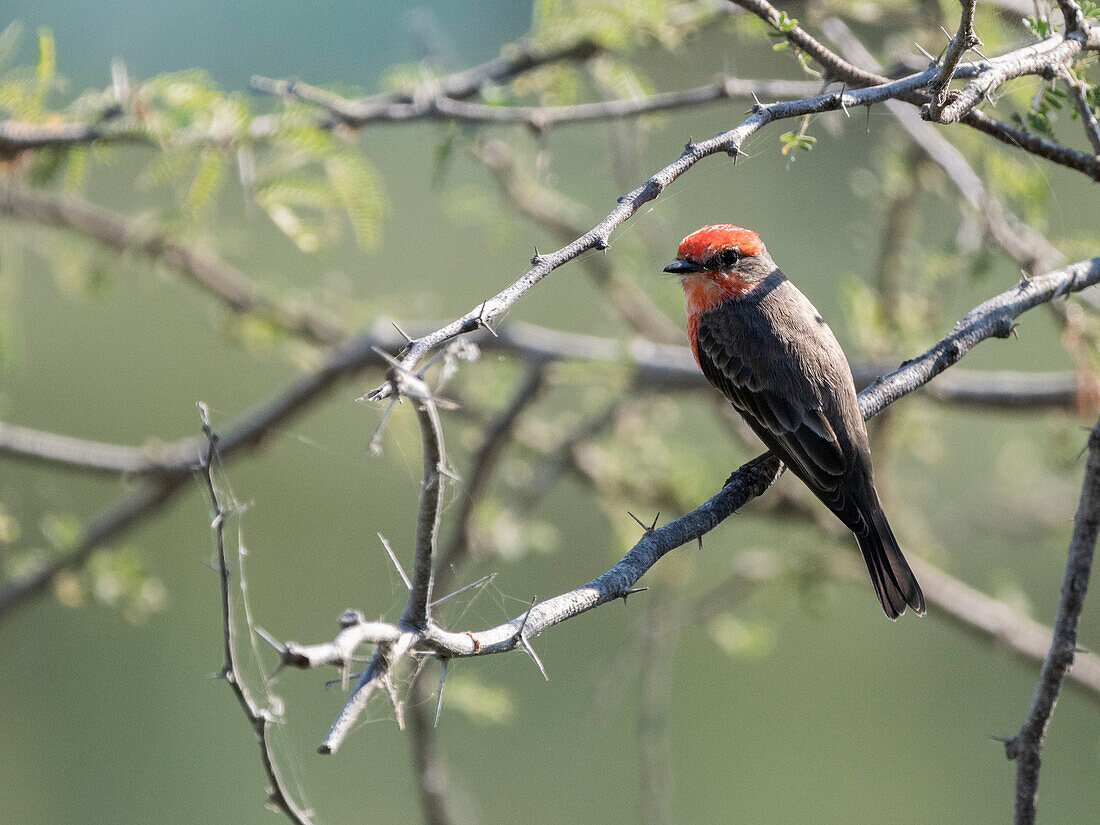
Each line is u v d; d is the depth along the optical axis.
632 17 9.13
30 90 8.50
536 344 11.27
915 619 18.23
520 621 4.33
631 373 11.20
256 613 16.59
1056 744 17.05
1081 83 6.22
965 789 16.56
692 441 14.17
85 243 11.45
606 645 17.02
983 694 17.73
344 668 3.57
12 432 10.96
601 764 16.45
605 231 4.54
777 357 8.26
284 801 4.67
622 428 12.28
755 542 16.73
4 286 10.54
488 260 17.83
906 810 16.31
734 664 17.94
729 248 8.71
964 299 13.20
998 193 9.66
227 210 14.98
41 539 14.66
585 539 17.16
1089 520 5.48
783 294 8.71
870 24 10.42
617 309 12.86
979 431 16.34
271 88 8.83
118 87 8.42
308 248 8.52
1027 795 5.49
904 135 11.03
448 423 12.79
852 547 11.79
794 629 18.28
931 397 10.25
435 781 10.38
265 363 19.14
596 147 13.45
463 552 10.99
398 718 3.77
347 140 8.99
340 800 15.07
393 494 17.73
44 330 18.67
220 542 4.69
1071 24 5.95
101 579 10.46
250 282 12.20
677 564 11.79
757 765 16.89
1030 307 6.86
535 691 16.61
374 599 16.78
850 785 16.66
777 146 8.37
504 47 9.66
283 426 11.47
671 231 15.90
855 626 18.39
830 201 16.52
